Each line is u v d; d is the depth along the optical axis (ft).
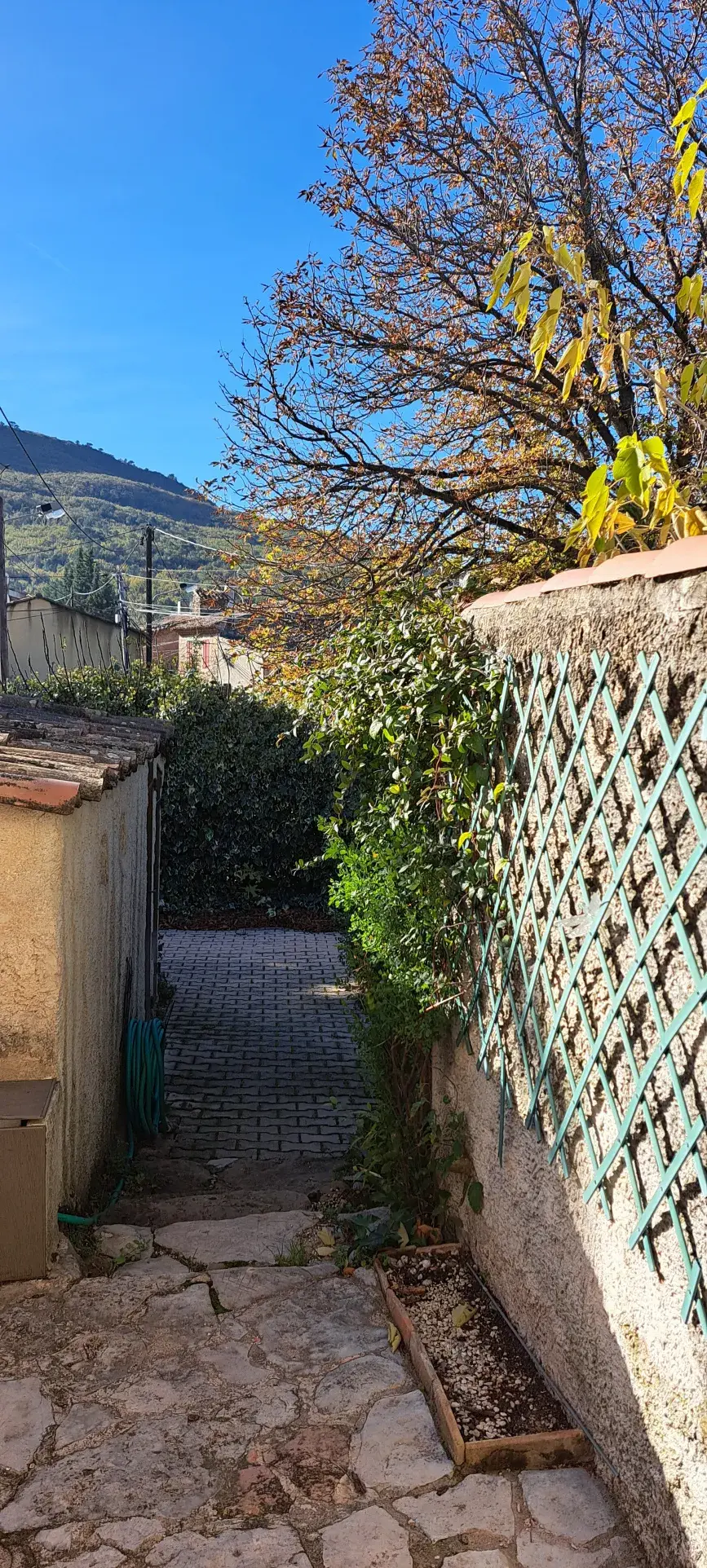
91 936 16.20
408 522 33.68
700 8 29.71
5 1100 12.51
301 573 35.47
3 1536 8.55
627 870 8.30
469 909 12.84
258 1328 11.80
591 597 8.96
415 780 13.57
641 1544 8.45
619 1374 8.87
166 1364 11.03
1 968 12.92
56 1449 9.64
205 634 88.74
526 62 31.22
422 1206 14.71
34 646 78.33
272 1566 8.24
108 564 208.54
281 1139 21.81
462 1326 11.81
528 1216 11.18
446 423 33.91
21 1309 11.94
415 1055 15.25
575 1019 9.54
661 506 9.37
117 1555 8.35
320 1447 9.75
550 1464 9.57
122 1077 21.36
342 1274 13.23
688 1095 7.41
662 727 7.44
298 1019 31.81
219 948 41.32
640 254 30.48
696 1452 7.50
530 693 10.49
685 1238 7.54
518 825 10.94
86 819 15.35
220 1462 9.50
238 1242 14.12
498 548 34.81
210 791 45.73
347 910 17.85
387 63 31.12
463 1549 8.46
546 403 31.09
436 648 12.76
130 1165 19.34
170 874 46.44
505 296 10.64
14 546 262.06
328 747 16.08
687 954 7.21
